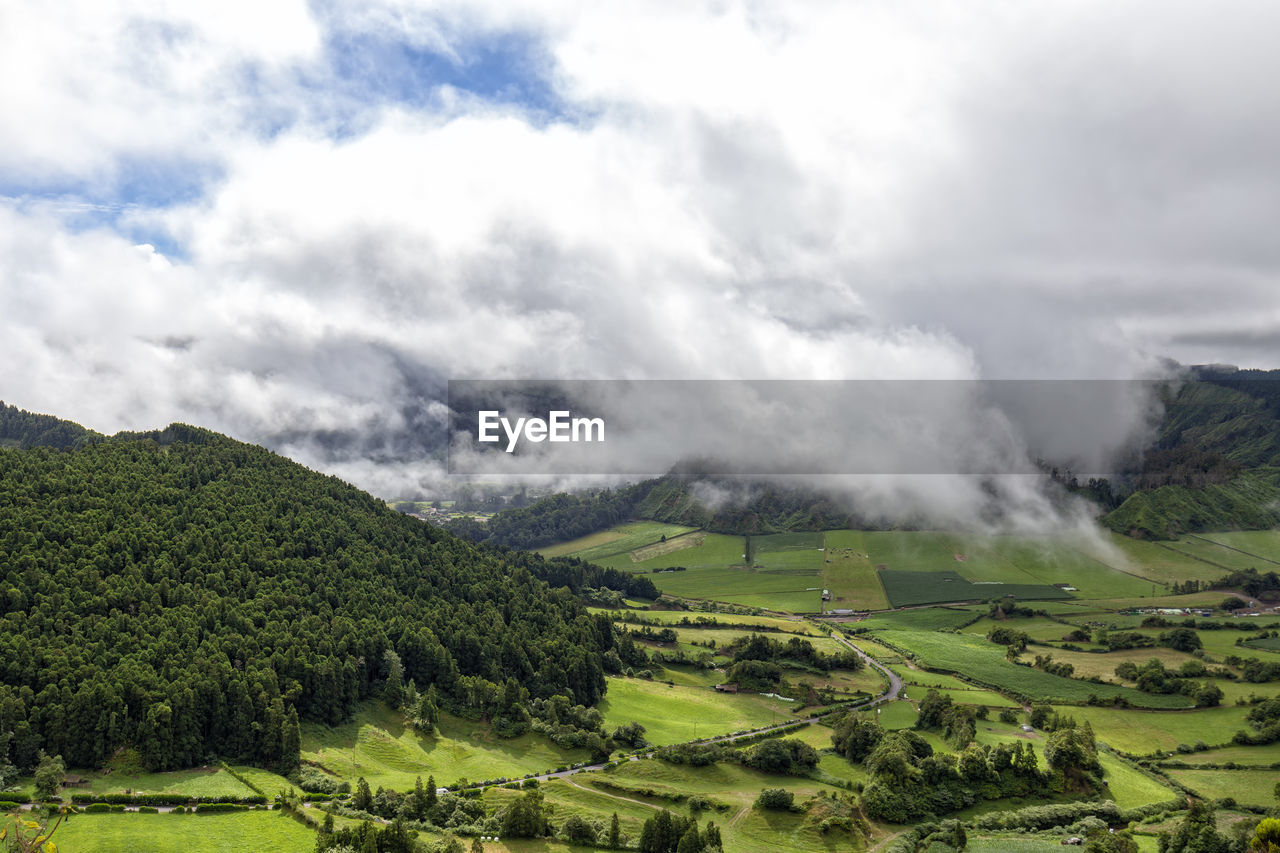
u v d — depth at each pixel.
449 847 164.50
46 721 189.50
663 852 180.12
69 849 157.62
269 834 170.38
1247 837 180.25
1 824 162.88
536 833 184.75
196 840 165.62
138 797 179.00
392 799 190.62
